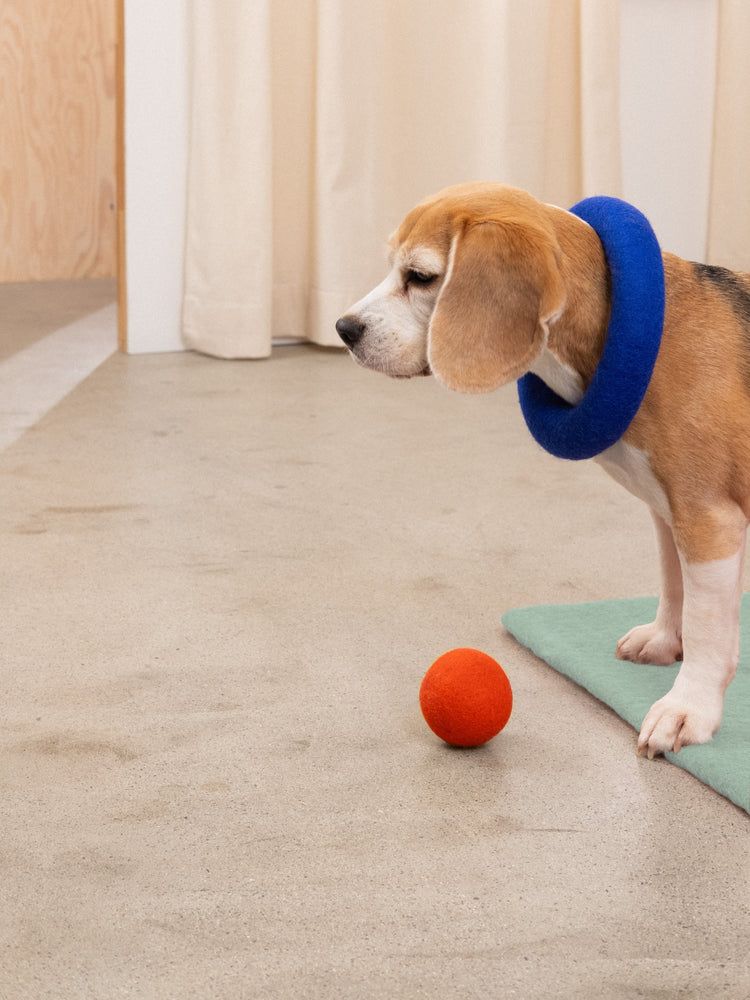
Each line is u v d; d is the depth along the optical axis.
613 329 1.27
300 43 3.54
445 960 1.00
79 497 2.32
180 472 2.49
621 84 3.90
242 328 3.57
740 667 1.58
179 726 1.43
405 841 1.19
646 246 1.30
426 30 3.56
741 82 3.92
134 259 3.64
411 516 2.23
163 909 1.07
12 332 4.05
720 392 1.30
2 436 2.74
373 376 3.42
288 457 2.61
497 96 3.51
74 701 1.49
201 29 3.41
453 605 1.82
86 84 5.19
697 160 4.04
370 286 3.64
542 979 0.98
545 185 3.76
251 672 1.58
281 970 0.99
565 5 3.62
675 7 3.87
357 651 1.65
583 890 1.11
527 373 1.46
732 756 1.32
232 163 3.48
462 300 1.28
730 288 1.37
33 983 0.97
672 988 0.97
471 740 1.35
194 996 0.96
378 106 3.52
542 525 2.19
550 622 1.71
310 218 3.67
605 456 1.39
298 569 1.96
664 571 1.56
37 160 5.20
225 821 1.22
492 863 1.15
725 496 1.33
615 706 1.47
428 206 1.37
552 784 1.30
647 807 1.26
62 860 1.15
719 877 1.13
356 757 1.36
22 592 1.85
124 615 1.76
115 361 3.58
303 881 1.12
